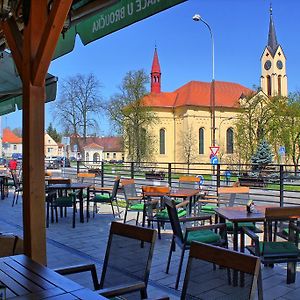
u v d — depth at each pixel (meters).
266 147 34.91
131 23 2.94
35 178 3.38
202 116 48.25
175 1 2.55
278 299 3.88
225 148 48.28
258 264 1.97
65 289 2.06
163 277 4.61
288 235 4.27
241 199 6.99
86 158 60.91
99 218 8.98
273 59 63.78
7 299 1.92
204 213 7.23
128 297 2.55
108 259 2.86
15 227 7.83
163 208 7.10
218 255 2.15
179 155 48.47
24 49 3.39
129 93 40.34
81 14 3.37
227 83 53.25
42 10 3.30
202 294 2.19
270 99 37.59
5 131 79.94
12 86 5.53
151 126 44.00
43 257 3.41
